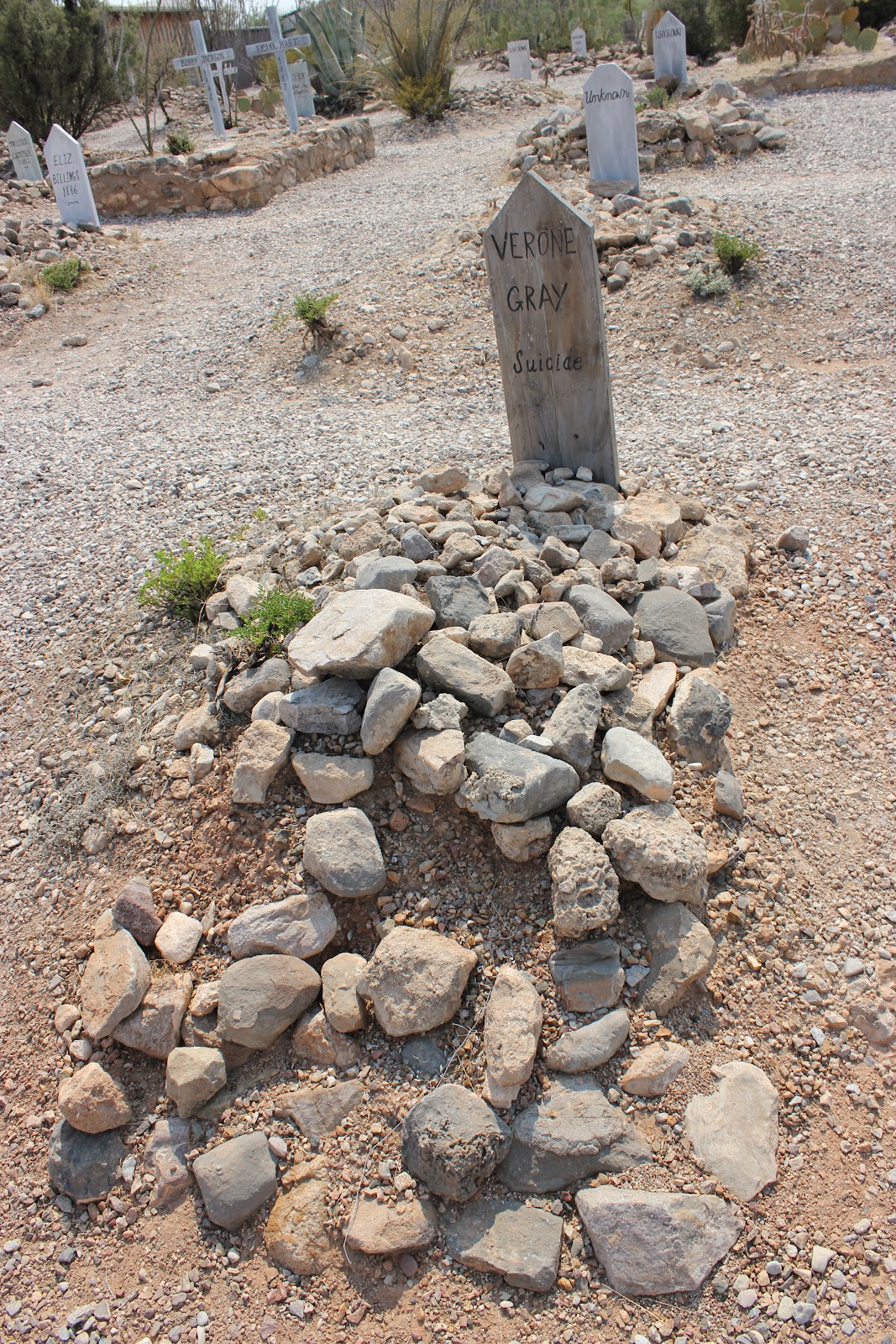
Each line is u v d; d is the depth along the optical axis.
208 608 4.29
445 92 16.77
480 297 8.43
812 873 3.39
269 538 4.81
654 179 11.21
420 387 7.27
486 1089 2.76
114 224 12.72
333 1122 2.80
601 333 4.57
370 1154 2.72
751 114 12.65
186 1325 2.51
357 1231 2.55
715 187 10.47
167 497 5.56
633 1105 2.75
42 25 16.73
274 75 20.92
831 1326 2.35
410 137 16.36
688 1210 2.51
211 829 3.46
